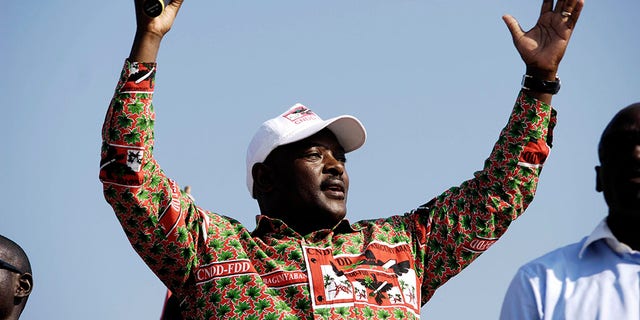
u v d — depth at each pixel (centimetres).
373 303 657
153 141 660
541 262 516
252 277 656
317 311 643
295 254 669
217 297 653
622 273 496
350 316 646
